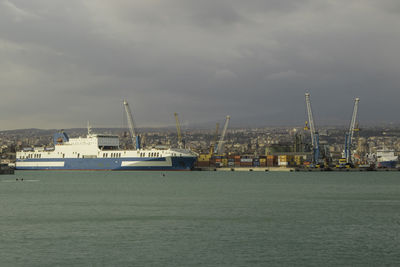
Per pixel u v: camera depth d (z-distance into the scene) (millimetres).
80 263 63219
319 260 64750
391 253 68562
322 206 128250
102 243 75312
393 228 89375
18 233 84250
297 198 153000
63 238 79500
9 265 62375
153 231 86250
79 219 101688
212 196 160500
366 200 146250
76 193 174250
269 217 104500
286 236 81188
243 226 91812
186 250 70375
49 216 106875
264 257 66312
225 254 68000
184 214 109750
